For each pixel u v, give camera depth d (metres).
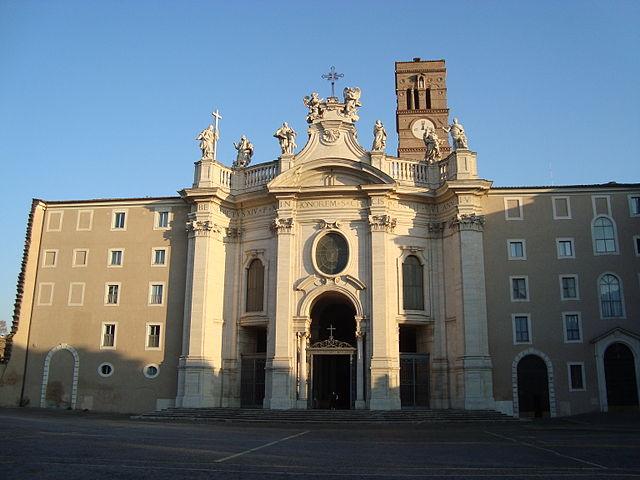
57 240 46.47
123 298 44.56
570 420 36.47
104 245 45.78
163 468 14.29
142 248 45.25
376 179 41.88
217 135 46.06
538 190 42.44
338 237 42.31
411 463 16.31
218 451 18.52
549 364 39.88
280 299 41.03
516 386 39.75
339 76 46.59
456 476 13.88
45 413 39.59
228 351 42.97
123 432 25.22
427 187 43.84
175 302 43.84
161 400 42.31
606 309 40.41
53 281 45.75
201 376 40.69
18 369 44.41
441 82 67.69
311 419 35.53
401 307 41.31
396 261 42.00
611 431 28.56
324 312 46.50
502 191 42.62
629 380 39.16
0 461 14.62
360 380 39.78
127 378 43.12
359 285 40.97
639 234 41.25
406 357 41.56
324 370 46.44
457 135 43.28
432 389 41.09
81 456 16.16
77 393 43.53
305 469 14.73
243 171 45.75
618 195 41.97
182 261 44.50
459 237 41.41
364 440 23.69
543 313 40.66
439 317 42.00
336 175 43.09
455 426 33.00
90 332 44.41
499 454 18.73
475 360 39.19
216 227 43.78
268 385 40.25
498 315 40.84
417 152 65.69
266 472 14.02
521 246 41.81
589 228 41.69
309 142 44.19
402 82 68.31
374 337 39.62
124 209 46.19
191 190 43.31
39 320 45.16
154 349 43.25
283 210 42.47
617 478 13.69
